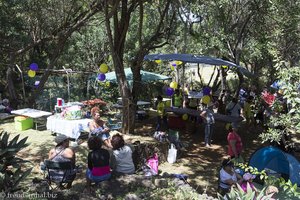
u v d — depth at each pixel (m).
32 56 20.91
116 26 10.44
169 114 13.05
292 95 4.11
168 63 23.36
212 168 8.58
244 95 17.45
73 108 10.23
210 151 10.07
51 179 5.76
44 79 15.09
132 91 11.52
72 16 15.01
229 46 15.52
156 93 19.50
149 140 9.43
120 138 6.41
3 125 11.02
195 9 12.84
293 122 4.28
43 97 17.00
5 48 17.19
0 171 4.37
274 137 4.48
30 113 10.53
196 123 12.51
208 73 32.28
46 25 16.70
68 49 23.19
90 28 22.73
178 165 8.71
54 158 5.79
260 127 13.20
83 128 9.43
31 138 9.58
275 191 4.43
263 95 6.97
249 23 16.16
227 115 11.73
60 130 9.51
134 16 21.20
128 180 5.62
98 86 18.33
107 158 5.71
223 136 11.82
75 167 6.11
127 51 21.64
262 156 7.64
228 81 24.59
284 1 11.27
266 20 14.39
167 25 13.82
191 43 19.22
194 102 13.53
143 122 13.36
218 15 15.03
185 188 5.41
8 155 4.63
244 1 15.67
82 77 18.95
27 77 19.72
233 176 5.98
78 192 5.20
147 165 7.75
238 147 8.18
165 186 5.49
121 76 10.52
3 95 18.09
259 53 14.75
